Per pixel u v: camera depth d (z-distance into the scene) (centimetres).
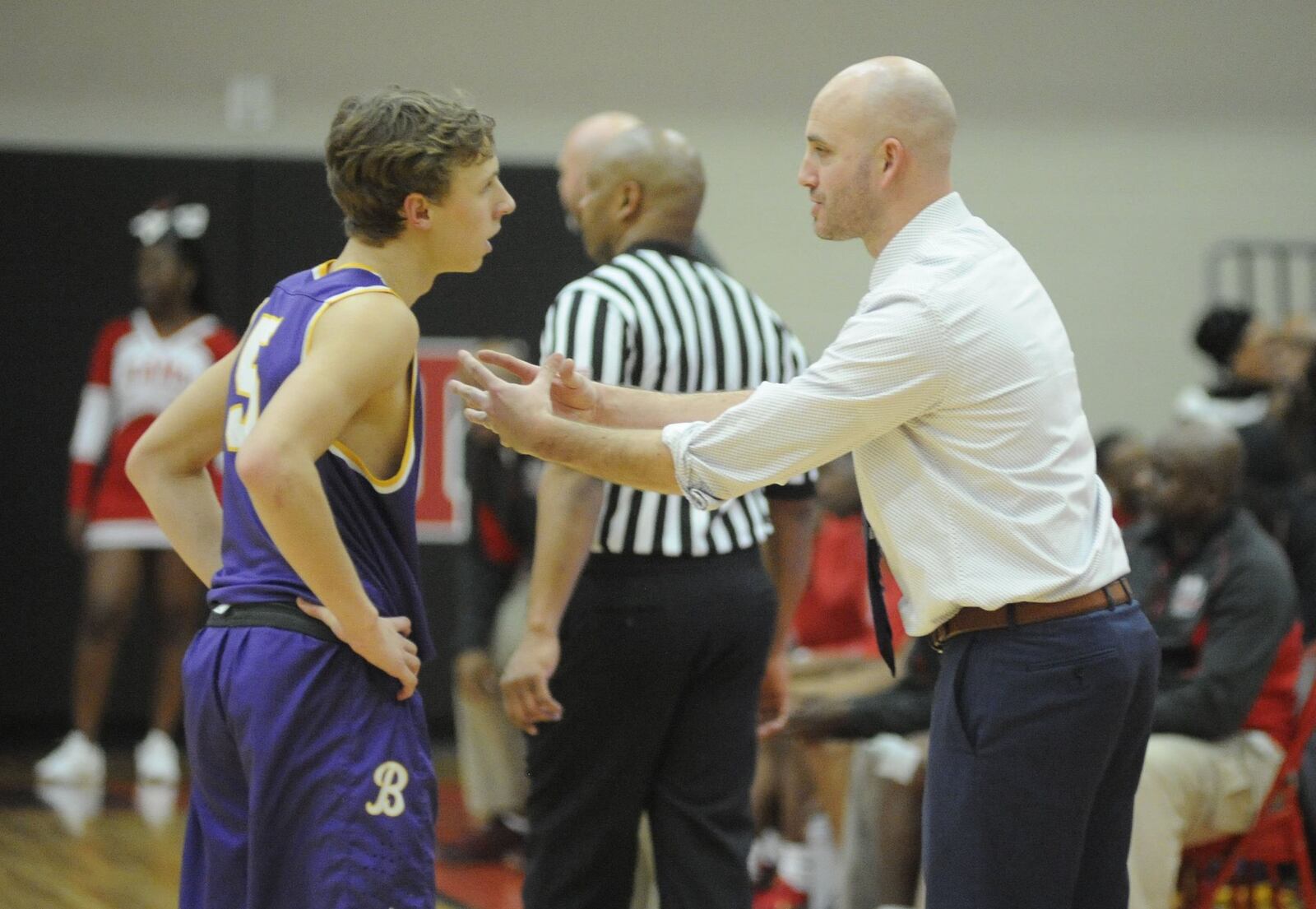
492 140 857
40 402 2833
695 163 1160
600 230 1170
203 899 842
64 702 2834
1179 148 3136
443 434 2864
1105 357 3116
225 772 821
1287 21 3150
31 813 2105
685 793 1104
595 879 1102
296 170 2900
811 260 3028
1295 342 2495
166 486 899
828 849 1702
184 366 2428
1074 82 3108
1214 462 1407
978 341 840
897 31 3052
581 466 885
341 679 804
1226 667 1337
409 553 851
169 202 2758
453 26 2969
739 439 853
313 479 765
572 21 2991
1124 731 880
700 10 3011
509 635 1925
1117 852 904
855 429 849
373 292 809
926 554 861
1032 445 849
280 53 2944
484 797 1961
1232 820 1335
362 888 788
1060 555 846
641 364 1091
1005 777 845
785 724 1291
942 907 857
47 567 2831
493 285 2903
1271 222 3153
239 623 813
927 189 895
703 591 1082
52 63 2892
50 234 2838
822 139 903
